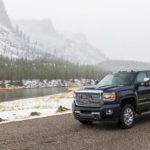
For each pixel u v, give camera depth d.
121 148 7.76
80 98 10.70
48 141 8.93
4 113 17.41
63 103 23.38
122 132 9.88
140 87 11.03
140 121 11.91
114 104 10.09
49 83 187.38
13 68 188.50
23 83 170.62
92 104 10.38
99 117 10.16
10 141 9.11
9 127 11.80
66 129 10.84
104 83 11.69
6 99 56.00
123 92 10.38
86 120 10.73
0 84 154.88
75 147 8.05
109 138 9.02
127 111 10.41
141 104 11.00
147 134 9.38
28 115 16.11
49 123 12.40
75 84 196.00
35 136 9.77
